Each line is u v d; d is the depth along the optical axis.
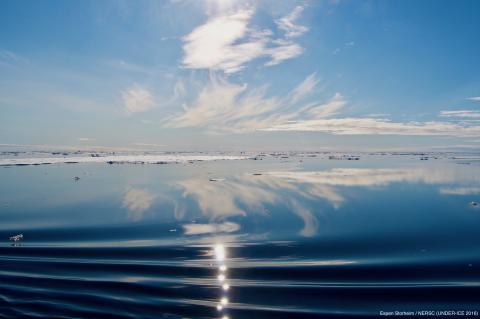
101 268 14.28
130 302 11.59
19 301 11.49
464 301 11.70
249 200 28.70
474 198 29.72
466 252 16.02
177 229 20.06
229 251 16.34
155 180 41.56
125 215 23.41
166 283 13.01
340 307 11.43
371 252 16.14
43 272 13.84
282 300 11.86
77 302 11.52
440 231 19.42
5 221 21.72
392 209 25.20
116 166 61.59
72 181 40.22
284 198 29.58
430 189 34.69
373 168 59.69
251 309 11.34
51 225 20.83
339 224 21.03
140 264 14.73
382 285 12.83
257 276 13.66
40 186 36.25
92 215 23.38
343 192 32.69
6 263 14.72
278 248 16.78
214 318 10.77
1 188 34.81
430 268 14.24
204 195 31.11
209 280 13.30
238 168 59.34
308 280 13.27
